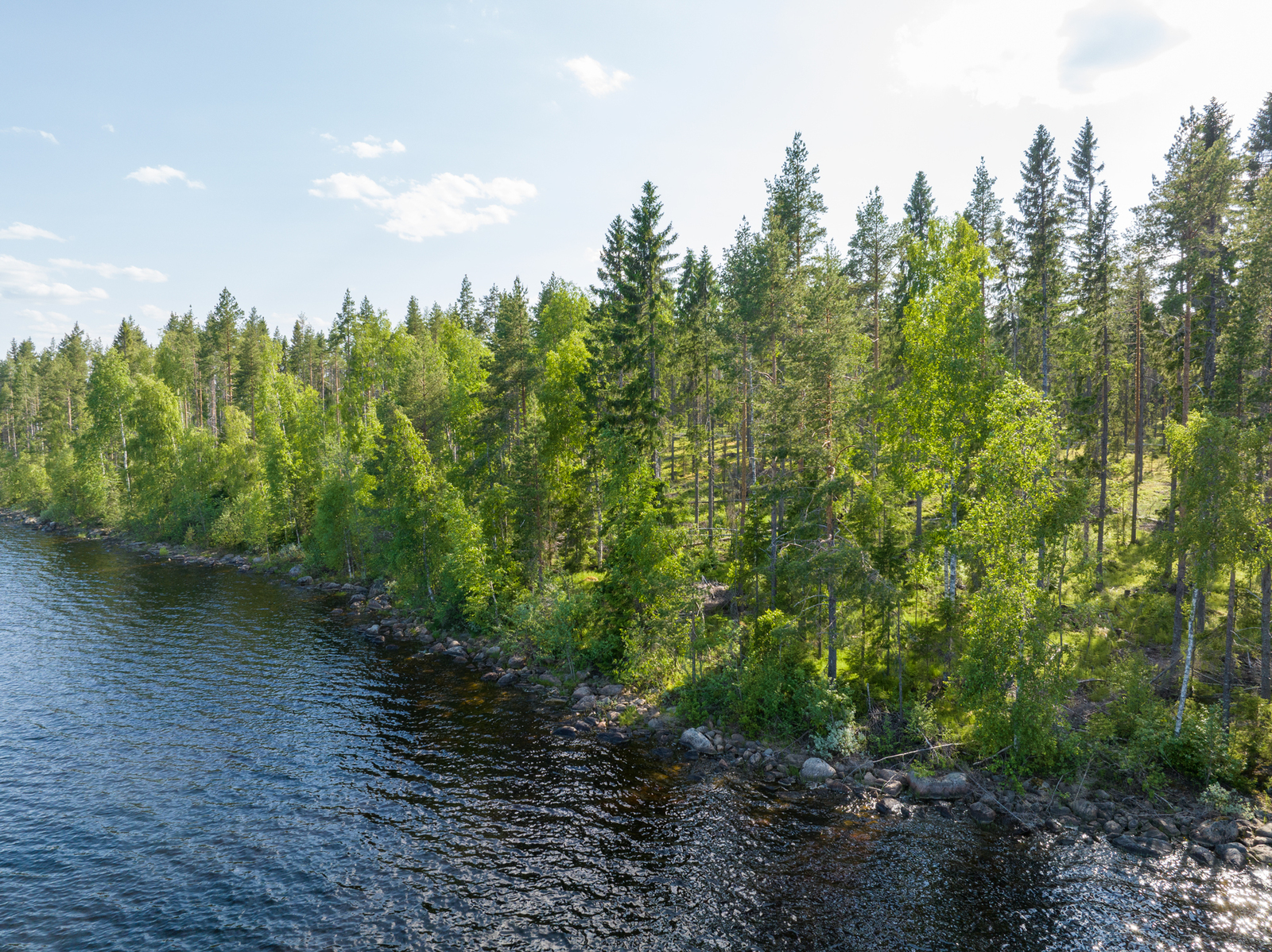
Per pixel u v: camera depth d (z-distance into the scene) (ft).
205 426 353.72
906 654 103.04
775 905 60.03
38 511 314.55
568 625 120.98
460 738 95.86
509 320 160.45
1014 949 54.54
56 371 370.32
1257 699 85.35
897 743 89.20
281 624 151.53
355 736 95.50
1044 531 85.51
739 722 98.48
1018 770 81.71
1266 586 87.51
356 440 229.86
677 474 223.10
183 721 98.94
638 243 131.64
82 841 68.49
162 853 66.64
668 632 107.04
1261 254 104.78
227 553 227.61
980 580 96.27
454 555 137.39
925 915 58.75
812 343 105.50
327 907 58.75
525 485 139.33
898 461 106.63
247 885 61.72
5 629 140.97
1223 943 55.01
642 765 88.48
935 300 102.99
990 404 93.40
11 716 99.09
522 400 167.84
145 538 252.01
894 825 74.02
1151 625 107.96
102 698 106.63
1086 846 69.56
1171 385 138.00
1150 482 165.68
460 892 61.31
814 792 81.51
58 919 56.59
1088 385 144.25
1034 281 133.90
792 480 101.04
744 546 115.34
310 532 208.23
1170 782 78.79
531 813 75.77
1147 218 119.85
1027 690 81.46
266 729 97.04
